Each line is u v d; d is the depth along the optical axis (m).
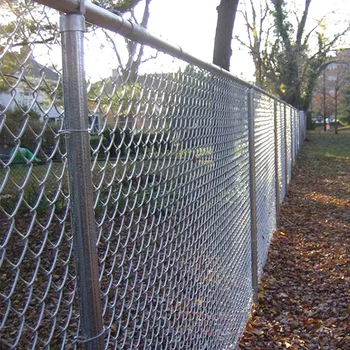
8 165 1.37
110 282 2.09
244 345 4.44
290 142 16.39
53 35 1.62
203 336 3.36
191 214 3.11
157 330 2.56
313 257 7.45
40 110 1.50
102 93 1.90
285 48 37.16
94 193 1.91
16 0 1.44
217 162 3.80
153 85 2.43
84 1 1.61
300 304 5.53
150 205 2.45
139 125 2.30
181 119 2.89
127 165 2.22
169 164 2.70
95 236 1.70
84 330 1.70
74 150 1.62
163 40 2.37
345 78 56.50
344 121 69.31
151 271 2.44
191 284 3.13
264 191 6.97
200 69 3.27
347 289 5.89
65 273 1.75
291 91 37.00
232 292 4.30
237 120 4.65
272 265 6.97
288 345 4.46
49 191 1.69
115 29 1.90
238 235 4.66
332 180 16.97
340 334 4.66
